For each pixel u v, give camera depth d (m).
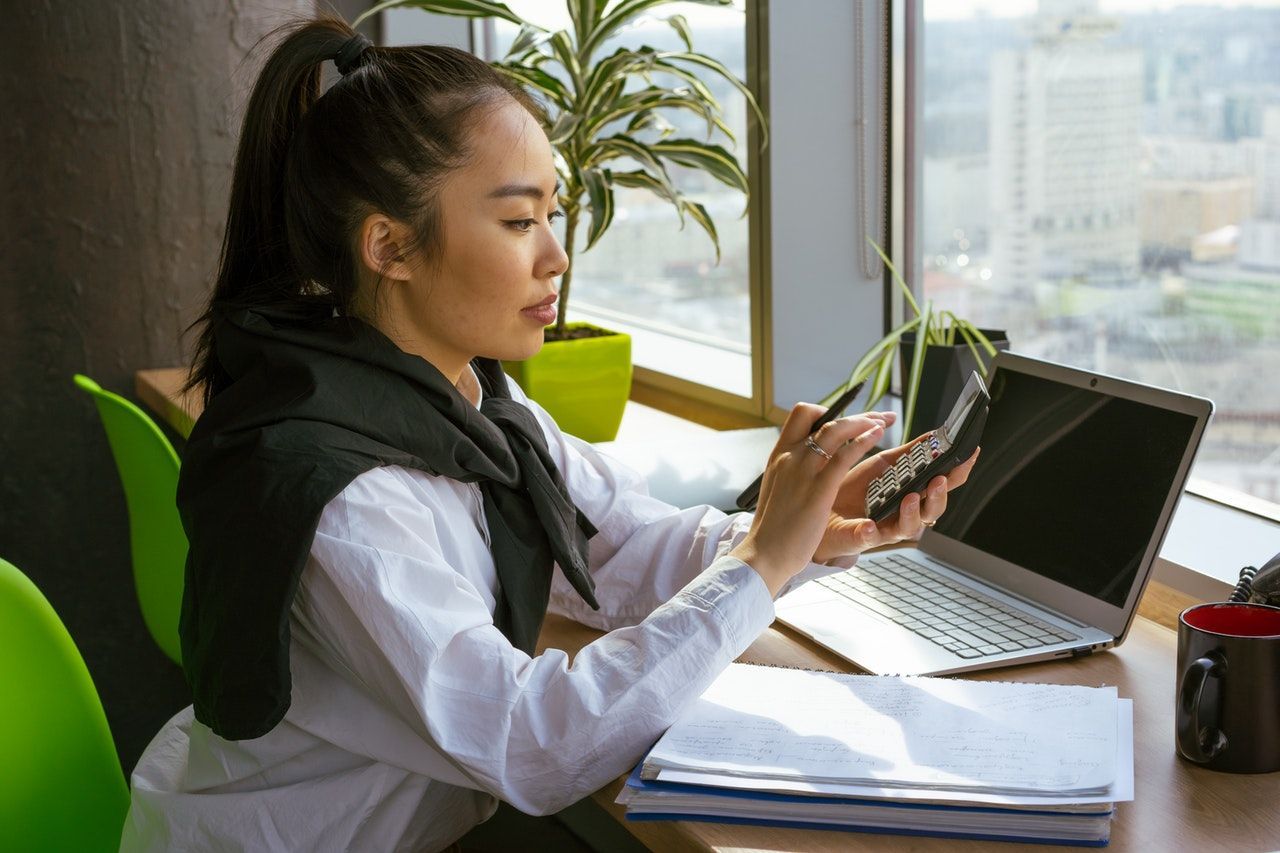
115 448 2.02
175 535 1.98
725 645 1.10
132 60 2.54
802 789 0.96
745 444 2.03
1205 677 1.02
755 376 2.36
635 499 1.48
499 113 1.13
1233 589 1.38
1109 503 1.32
